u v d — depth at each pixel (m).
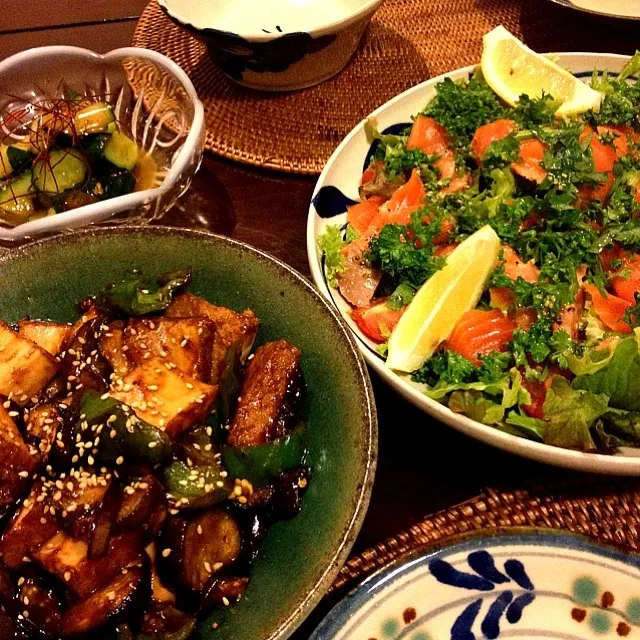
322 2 0.60
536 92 0.54
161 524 0.39
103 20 0.63
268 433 0.40
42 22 0.63
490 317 0.46
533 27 0.61
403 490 0.43
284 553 0.39
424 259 0.46
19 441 0.39
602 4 0.62
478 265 0.46
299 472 0.40
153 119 0.55
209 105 0.57
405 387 0.42
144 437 0.38
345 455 0.39
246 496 0.39
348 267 0.48
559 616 0.38
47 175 0.50
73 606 0.38
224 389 0.42
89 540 0.38
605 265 0.48
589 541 0.39
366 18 0.55
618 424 0.42
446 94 0.52
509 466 0.43
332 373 0.41
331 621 0.38
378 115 0.52
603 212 0.49
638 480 0.42
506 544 0.39
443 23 0.62
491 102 0.53
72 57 0.55
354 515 0.37
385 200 0.51
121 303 0.42
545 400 0.43
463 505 0.42
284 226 0.52
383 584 0.38
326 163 0.51
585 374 0.43
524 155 0.50
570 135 0.50
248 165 0.54
